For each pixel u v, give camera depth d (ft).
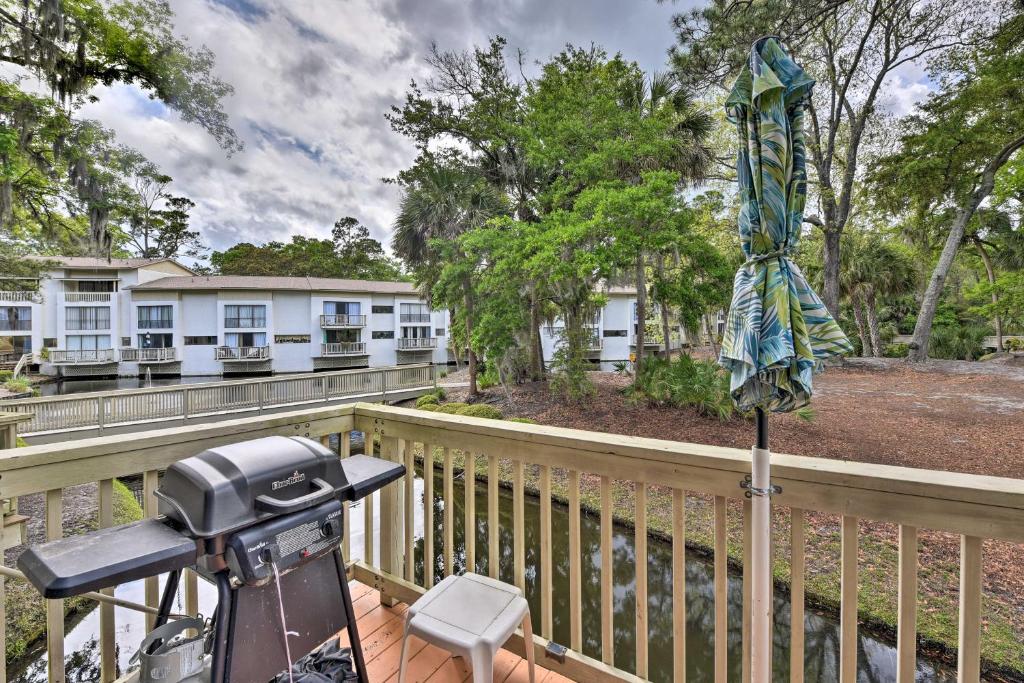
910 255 48.44
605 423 29.40
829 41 35.55
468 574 5.04
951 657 9.89
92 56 24.93
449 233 38.04
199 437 4.85
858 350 59.93
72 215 32.22
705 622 11.69
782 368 2.91
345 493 3.97
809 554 13.80
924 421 24.84
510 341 35.19
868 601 11.58
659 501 18.20
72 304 62.49
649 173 26.00
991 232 49.29
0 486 3.62
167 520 3.17
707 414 28.48
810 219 41.29
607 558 4.53
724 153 39.19
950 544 13.44
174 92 27.17
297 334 67.00
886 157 34.27
